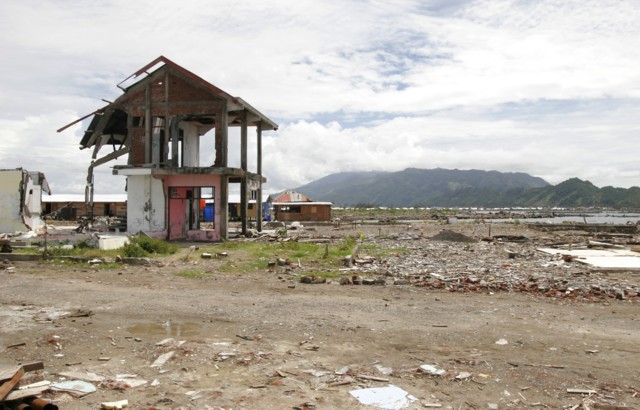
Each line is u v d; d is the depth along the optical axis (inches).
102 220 1282.0
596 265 719.1
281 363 283.9
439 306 446.3
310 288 539.2
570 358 298.0
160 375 264.1
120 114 1227.9
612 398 238.2
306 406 224.7
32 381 250.4
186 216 1136.2
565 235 1519.4
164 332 351.9
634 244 1183.6
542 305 455.2
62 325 364.8
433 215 3280.0
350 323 378.6
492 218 3528.5
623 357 300.8
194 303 452.4
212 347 311.7
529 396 240.2
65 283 556.4
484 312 422.6
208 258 776.9
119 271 647.8
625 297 491.8
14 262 720.3
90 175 1206.3
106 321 382.0
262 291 519.8
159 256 791.7
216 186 1085.1
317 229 1759.4
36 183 1314.0
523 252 913.5
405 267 708.7
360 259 777.6
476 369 276.7
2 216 1105.4
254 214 2282.2
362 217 2960.1
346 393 240.8
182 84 1107.3
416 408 224.8
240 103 1119.0
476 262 773.9
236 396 235.9
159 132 1133.1
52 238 898.7
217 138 1098.1
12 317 387.2
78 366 277.3
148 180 1099.9
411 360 291.9
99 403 226.8
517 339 337.7
